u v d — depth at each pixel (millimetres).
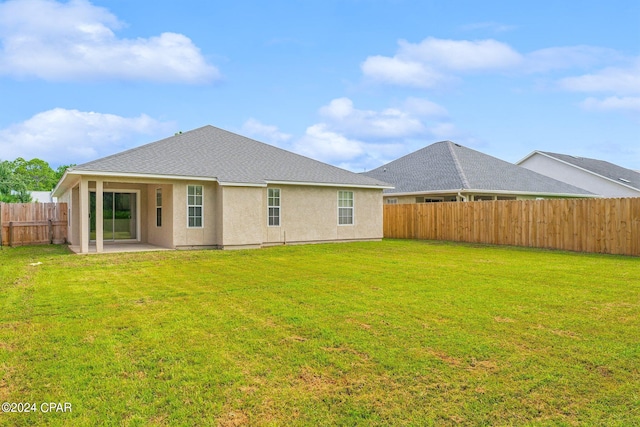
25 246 17031
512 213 17094
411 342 5012
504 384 3955
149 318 6043
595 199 14570
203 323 5789
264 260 12391
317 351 4738
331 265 11328
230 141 19594
